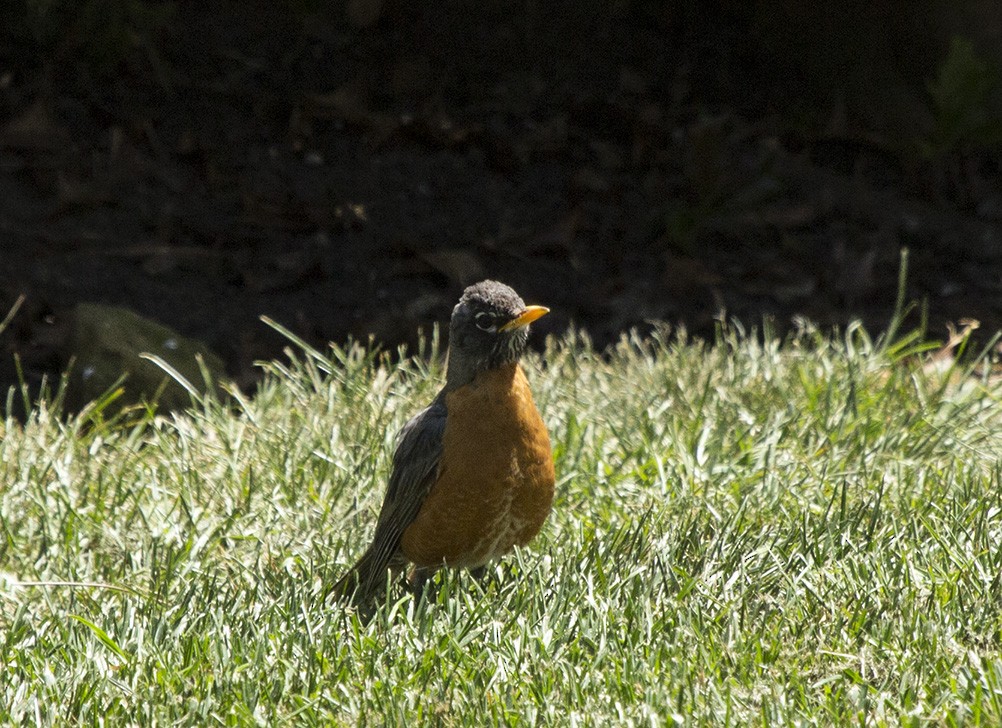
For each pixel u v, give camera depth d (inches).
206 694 230.7
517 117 605.6
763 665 237.5
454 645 245.3
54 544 305.4
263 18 625.0
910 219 560.1
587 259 529.3
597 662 241.1
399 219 541.0
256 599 277.9
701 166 539.2
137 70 588.4
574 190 561.6
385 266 513.0
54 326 452.4
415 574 287.9
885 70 616.1
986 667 228.8
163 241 514.3
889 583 268.2
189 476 338.6
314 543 302.0
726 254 535.2
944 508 304.2
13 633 258.5
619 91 625.0
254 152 565.0
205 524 318.0
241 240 520.4
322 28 626.2
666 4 653.9
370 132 581.0
